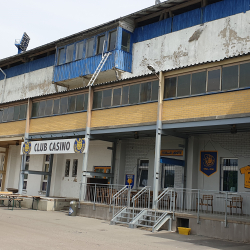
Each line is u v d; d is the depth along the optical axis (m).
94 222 14.77
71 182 23.14
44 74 27.62
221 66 13.46
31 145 20.91
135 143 20.11
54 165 24.08
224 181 16.14
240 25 16.94
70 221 14.71
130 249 9.02
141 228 13.57
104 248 8.90
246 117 12.41
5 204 21.20
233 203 15.27
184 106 14.31
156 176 14.52
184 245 10.17
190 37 18.86
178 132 16.27
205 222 12.44
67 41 23.81
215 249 9.72
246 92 12.54
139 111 15.99
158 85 15.57
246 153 15.46
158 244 10.10
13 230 11.10
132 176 19.88
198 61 18.25
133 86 16.67
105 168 21.36
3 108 24.47
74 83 24.09
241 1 17.17
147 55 20.69
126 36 21.30
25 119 22.30
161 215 13.50
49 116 20.67
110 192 16.30
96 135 18.61
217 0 18.56
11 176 28.14
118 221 14.27
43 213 17.44
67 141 18.72
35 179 25.83
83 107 19.06
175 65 19.20
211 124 13.33
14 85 30.34
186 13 19.39
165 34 20.08
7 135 23.25
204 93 13.74
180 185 17.47
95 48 21.84
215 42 17.75
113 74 21.39
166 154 18.38
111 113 17.27
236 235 11.54
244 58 12.78
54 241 9.48
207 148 16.81
